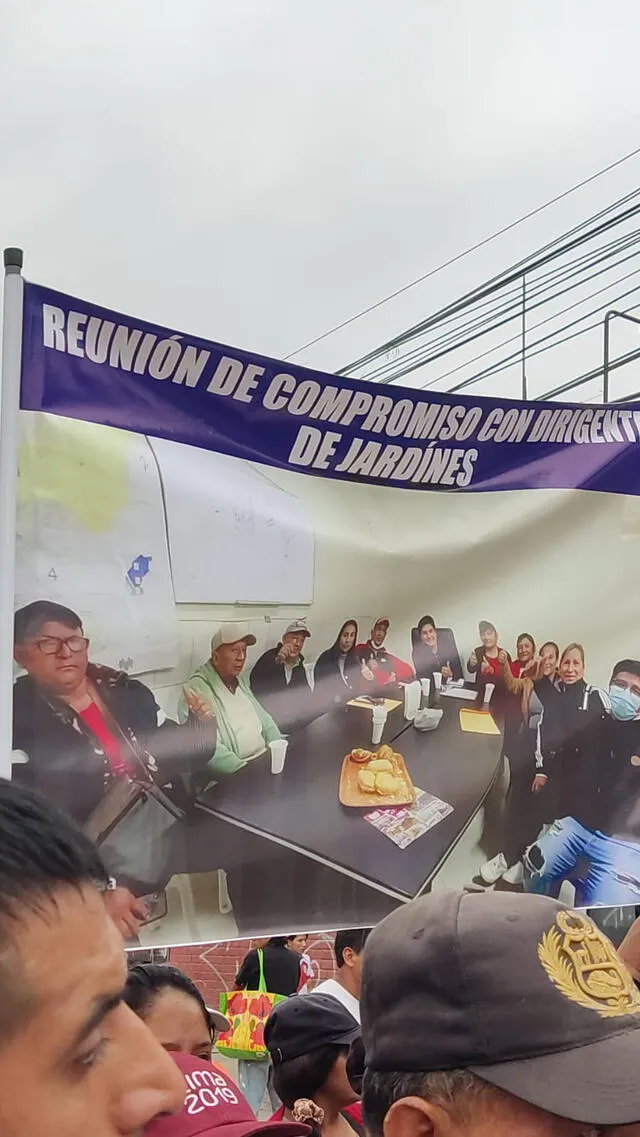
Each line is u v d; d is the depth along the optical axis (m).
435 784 2.38
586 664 2.56
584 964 1.25
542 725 2.50
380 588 2.39
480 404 2.52
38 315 2.04
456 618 2.46
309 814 2.22
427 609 2.44
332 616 2.33
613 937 3.97
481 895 1.35
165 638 2.12
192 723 2.12
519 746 2.46
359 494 2.41
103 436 2.10
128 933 2.01
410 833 2.31
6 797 0.78
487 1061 1.17
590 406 2.64
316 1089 2.23
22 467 2.01
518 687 2.49
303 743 2.25
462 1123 1.18
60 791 1.98
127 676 2.07
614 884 2.48
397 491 2.45
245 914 2.12
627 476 2.66
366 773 2.29
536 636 2.53
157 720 2.09
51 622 2.01
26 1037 0.70
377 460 2.43
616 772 2.54
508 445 2.57
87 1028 0.72
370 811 2.27
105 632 2.05
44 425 2.04
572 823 2.48
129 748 2.05
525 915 1.28
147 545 2.12
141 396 2.16
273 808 2.19
